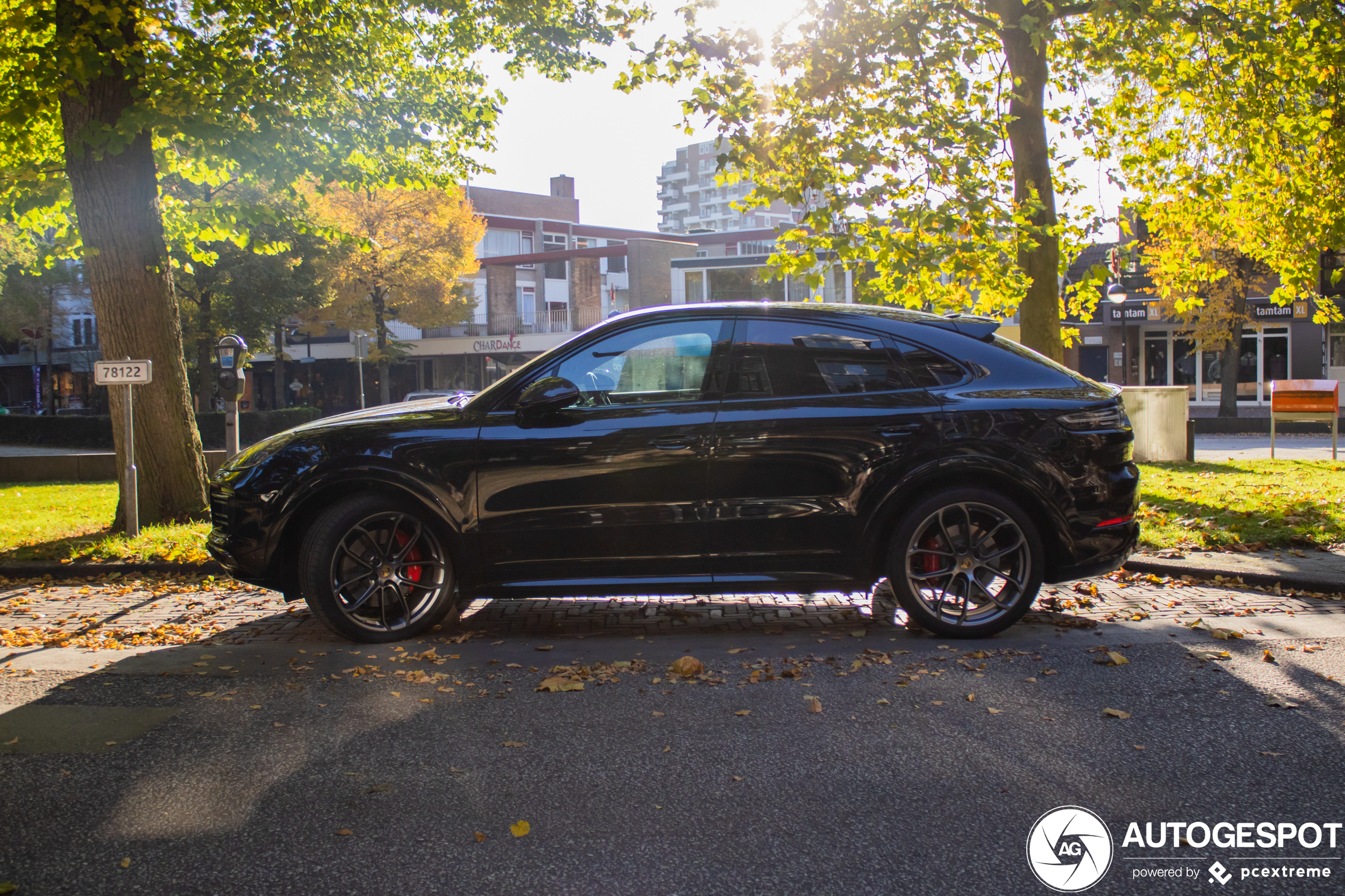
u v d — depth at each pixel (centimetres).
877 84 945
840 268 945
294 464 497
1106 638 494
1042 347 1066
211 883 260
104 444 3102
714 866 266
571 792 317
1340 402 3388
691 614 570
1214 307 2842
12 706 417
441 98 1282
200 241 1195
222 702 416
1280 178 1160
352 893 254
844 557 494
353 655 487
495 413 504
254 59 1035
